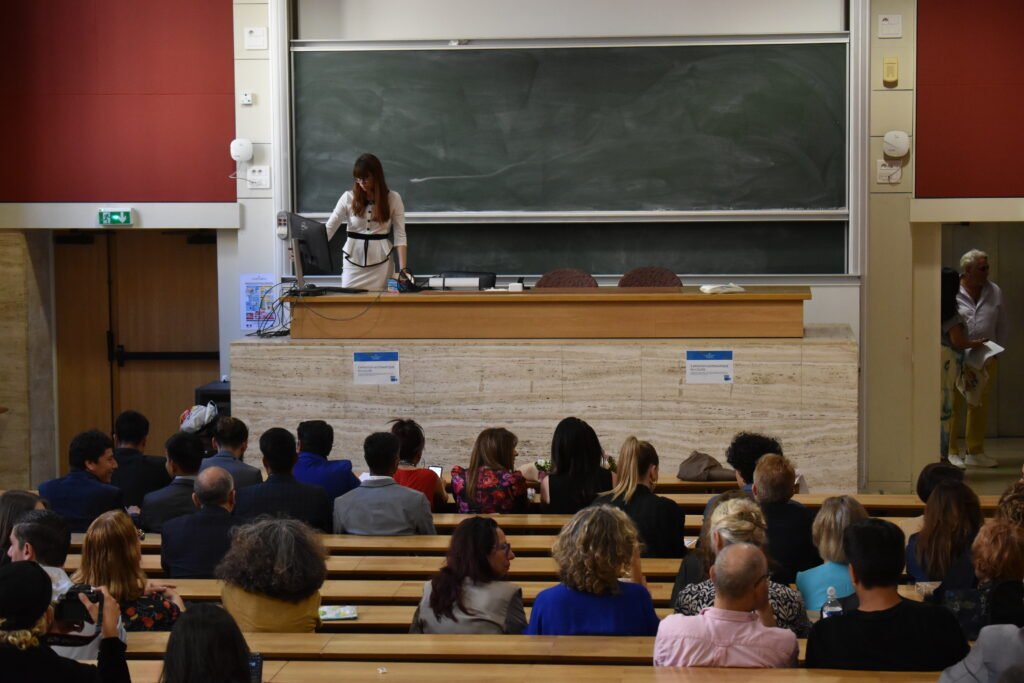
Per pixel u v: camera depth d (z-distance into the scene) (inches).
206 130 394.3
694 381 303.1
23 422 413.1
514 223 397.1
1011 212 383.9
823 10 388.8
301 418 312.5
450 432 309.4
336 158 396.2
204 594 173.3
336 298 311.0
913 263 390.0
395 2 396.2
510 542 209.5
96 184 397.4
